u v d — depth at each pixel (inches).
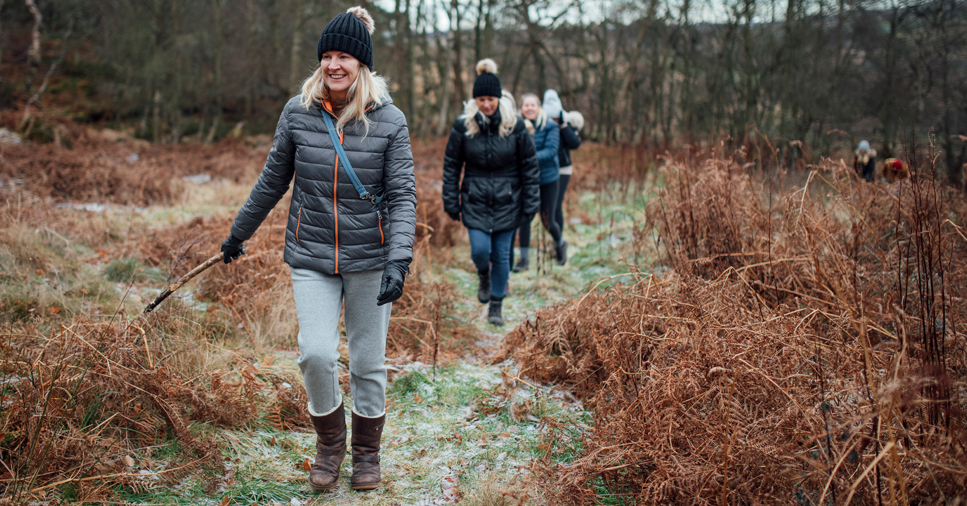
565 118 225.9
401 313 161.3
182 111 1002.1
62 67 944.9
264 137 995.9
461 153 162.7
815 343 92.4
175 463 91.0
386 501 89.2
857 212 139.6
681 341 95.6
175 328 129.4
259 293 157.9
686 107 885.8
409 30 983.0
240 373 114.7
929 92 597.6
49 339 103.5
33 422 85.7
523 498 85.8
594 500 86.0
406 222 85.2
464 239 263.9
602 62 1090.1
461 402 122.3
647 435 85.4
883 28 656.4
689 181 183.0
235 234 92.0
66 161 355.3
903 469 72.5
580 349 130.6
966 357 96.2
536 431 110.3
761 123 724.7
